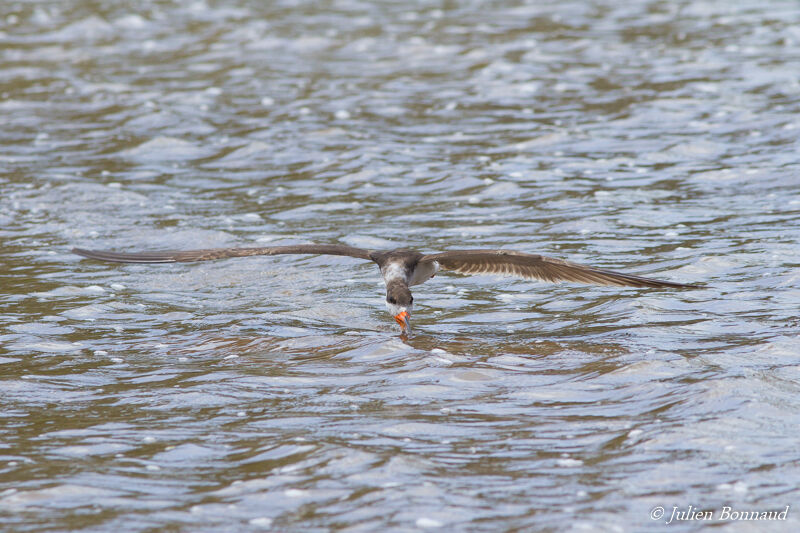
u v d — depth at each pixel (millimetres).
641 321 12484
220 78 28625
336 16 36594
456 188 19547
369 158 21391
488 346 11727
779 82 25875
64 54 31562
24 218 18312
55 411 9992
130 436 9289
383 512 7621
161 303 13992
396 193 19391
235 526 7473
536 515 7543
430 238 16578
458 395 10188
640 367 10617
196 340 12266
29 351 11930
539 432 9148
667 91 25688
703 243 15680
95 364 11453
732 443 8680
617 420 9352
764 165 19828
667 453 8555
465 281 14906
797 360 10703
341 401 10094
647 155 21016
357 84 27703
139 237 17188
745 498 7727
